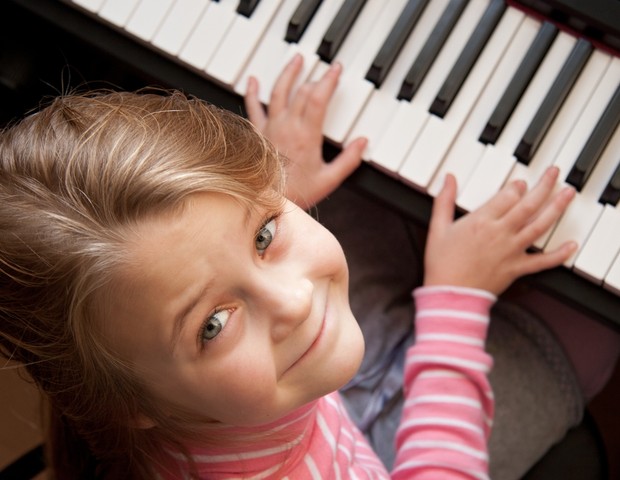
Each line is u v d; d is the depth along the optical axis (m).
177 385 0.60
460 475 0.81
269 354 0.57
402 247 0.99
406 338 0.95
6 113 0.89
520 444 0.89
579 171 0.75
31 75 0.87
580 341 0.94
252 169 0.60
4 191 0.59
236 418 0.61
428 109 0.78
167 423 0.66
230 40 0.79
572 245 0.75
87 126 0.59
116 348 0.59
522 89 0.77
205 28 0.80
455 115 0.77
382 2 0.79
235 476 0.69
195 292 0.54
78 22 0.82
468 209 0.78
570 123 0.77
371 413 0.92
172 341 0.56
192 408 0.62
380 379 0.94
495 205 0.77
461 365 0.83
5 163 0.60
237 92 0.80
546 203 0.77
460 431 0.83
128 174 0.55
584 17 0.75
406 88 0.77
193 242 0.54
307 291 0.57
